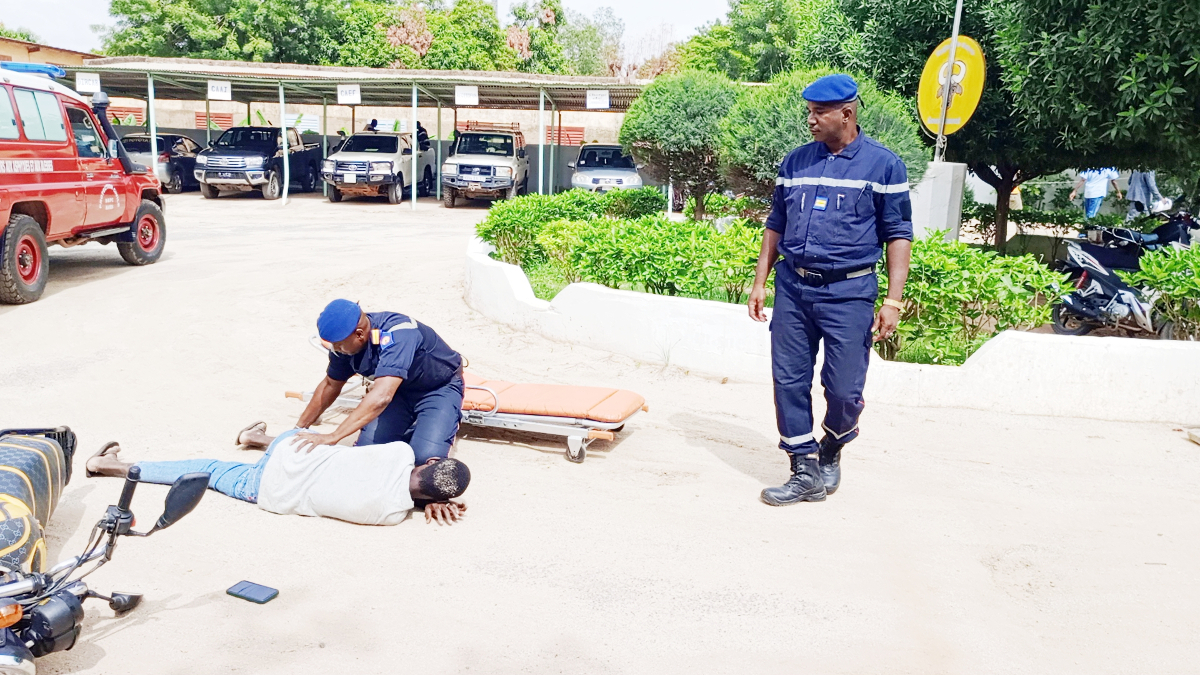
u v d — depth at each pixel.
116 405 5.89
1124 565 3.95
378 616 3.38
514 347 7.62
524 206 10.31
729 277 7.30
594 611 3.46
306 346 7.62
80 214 10.23
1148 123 8.07
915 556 4.00
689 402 6.28
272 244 14.60
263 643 3.18
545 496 4.59
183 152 26.14
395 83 23.06
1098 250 8.09
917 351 6.87
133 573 3.66
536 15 48.22
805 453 4.58
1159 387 5.93
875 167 4.27
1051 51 8.12
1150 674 3.12
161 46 35.91
